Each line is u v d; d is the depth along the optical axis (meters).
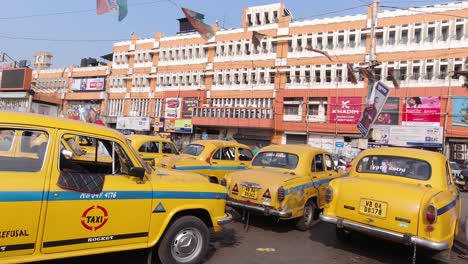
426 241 5.44
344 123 32.59
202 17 13.91
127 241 4.49
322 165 8.95
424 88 30.19
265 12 38.56
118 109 47.50
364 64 32.56
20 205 3.74
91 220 4.20
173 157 10.16
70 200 4.06
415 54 30.89
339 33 34.19
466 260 6.75
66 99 51.41
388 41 32.19
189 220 5.05
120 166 4.69
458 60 29.36
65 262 4.98
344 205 6.22
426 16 30.73
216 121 37.78
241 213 8.08
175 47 43.78
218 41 40.69
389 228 5.74
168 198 4.84
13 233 3.71
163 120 41.47
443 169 6.49
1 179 3.71
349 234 7.20
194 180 5.36
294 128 34.78
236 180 7.84
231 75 39.50
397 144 29.67
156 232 4.73
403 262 6.29
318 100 34.56
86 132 4.42
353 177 6.84
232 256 5.89
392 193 5.84
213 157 10.39
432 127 28.73
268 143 36.53
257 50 38.34
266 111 36.03
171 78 43.56
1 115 3.89
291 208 7.38
